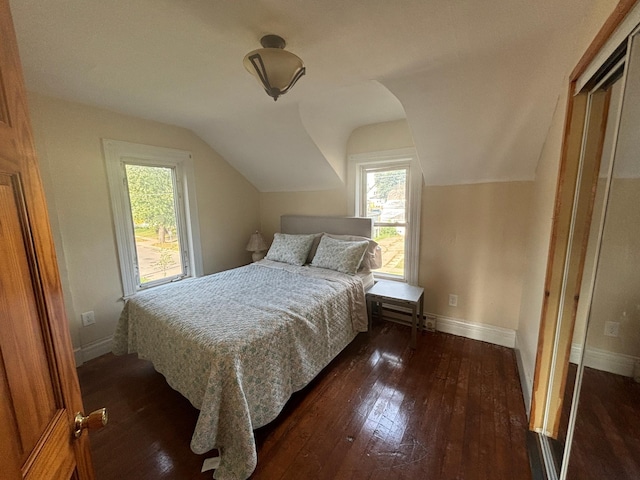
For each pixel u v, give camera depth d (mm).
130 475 1386
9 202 519
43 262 606
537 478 1300
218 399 1370
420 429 1631
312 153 2936
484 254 2549
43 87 1953
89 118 2316
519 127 1935
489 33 1369
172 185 3002
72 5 1148
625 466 1042
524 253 2373
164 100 2223
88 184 2344
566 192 1368
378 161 3012
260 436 1603
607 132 1173
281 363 1692
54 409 615
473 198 2537
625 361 1064
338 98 2309
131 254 2662
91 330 2428
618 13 852
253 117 2625
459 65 1656
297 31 1358
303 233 3570
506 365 2232
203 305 1988
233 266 3707
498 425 1648
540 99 1701
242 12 1221
